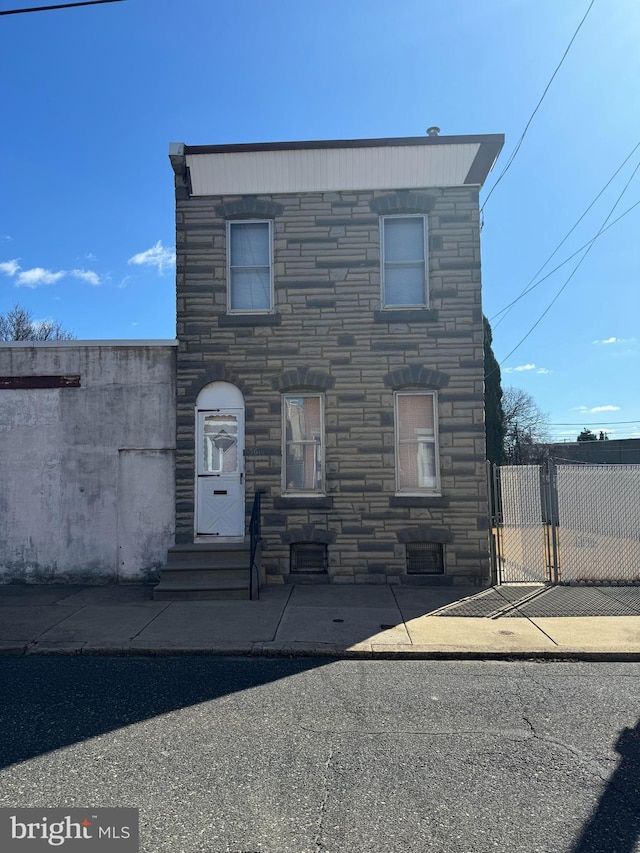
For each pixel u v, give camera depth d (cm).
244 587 927
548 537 1039
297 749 441
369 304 1065
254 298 1090
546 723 489
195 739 458
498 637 723
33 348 1091
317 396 1078
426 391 1066
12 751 438
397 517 1035
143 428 1076
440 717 502
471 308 1059
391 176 1066
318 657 680
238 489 1059
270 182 1073
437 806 364
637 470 1024
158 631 755
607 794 378
